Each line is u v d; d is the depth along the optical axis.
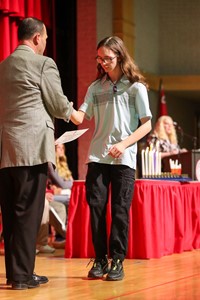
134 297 3.70
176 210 6.05
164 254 5.86
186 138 13.54
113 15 10.55
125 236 4.37
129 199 4.36
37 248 6.44
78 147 10.09
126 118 4.38
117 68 4.41
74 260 5.69
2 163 3.99
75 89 10.29
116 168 4.32
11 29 8.38
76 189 5.91
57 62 10.23
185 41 12.50
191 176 6.69
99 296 3.75
